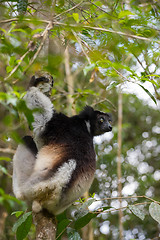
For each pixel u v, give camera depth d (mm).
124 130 13742
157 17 6715
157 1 6512
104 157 13344
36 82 6328
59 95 9734
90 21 6891
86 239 10406
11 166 8156
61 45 6656
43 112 6270
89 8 7145
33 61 5012
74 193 6117
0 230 8305
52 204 5828
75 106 9578
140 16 6566
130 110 14016
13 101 3967
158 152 14266
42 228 5672
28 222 6070
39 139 6254
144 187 13102
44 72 6441
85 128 7137
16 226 5828
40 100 6250
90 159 6566
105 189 13070
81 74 10086
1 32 6301
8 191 8242
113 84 6648
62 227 5906
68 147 6293
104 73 6828
